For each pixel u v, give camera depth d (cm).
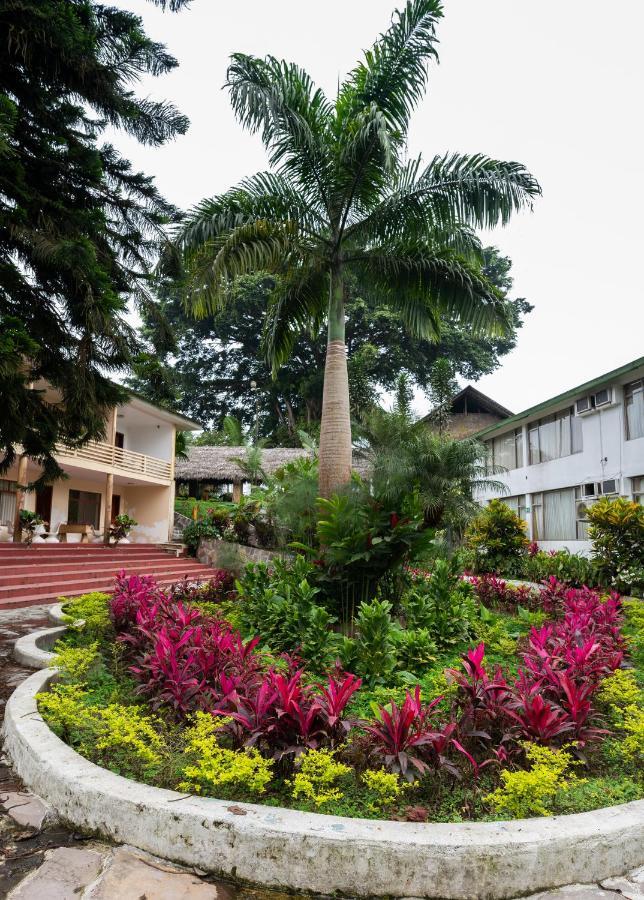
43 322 576
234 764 256
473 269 820
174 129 643
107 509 1833
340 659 486
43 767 288
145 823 245
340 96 815
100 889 218
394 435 1067
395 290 875
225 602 796
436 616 610
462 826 235
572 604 710
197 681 371
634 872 239
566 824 240
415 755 290
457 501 1102
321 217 842
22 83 558
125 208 646
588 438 1686
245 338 3553
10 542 1498
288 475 1551
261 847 227
